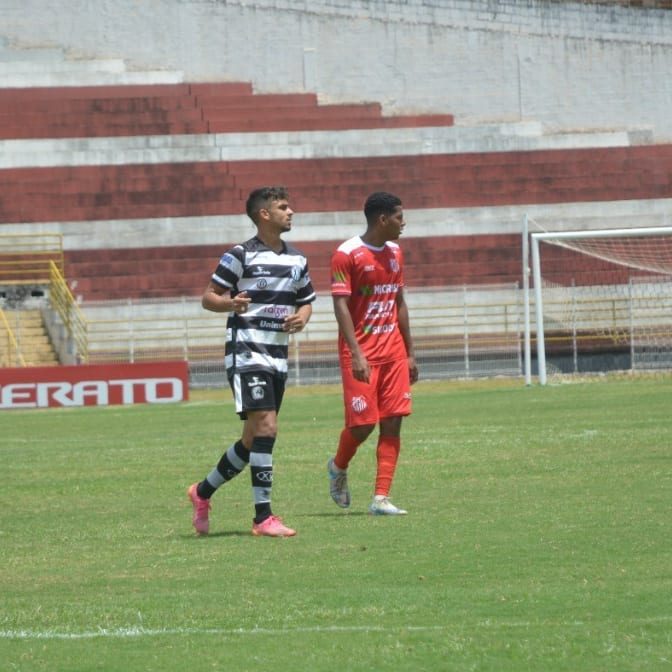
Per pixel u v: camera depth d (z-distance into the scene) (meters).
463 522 29.28
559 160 139.50
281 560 24.98
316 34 152.00
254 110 144.00
